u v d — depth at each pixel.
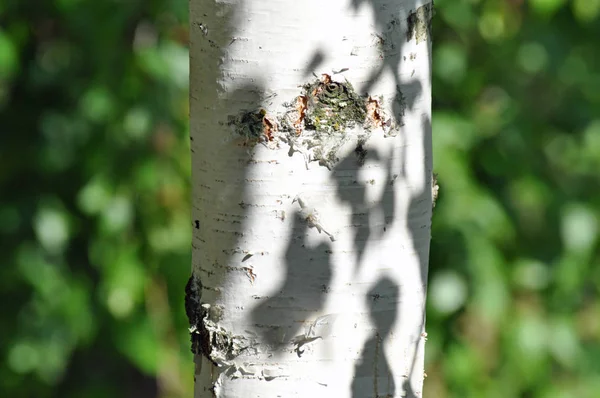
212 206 2.08
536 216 5.57
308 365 2.06
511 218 5.50
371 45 1.99
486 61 5.48
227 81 2.01
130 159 5.14
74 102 5.33
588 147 5.54
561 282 5.55
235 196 2.04
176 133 5.22
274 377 2.07
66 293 5.40
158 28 5.12
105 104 5.05
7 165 5.52
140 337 5.27
